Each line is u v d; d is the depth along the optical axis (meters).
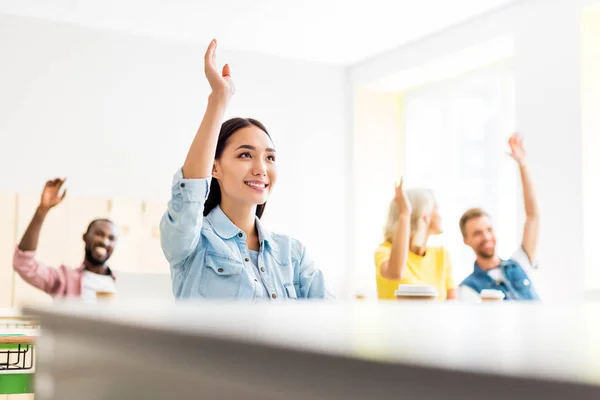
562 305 0.43
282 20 5.61
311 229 6.55
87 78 5.73
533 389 0.13
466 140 6.20
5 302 5.19
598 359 0.15
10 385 2.79
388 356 0.16
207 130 1.13
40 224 5.38
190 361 0.26
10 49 5.50
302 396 0.19
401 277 3.57
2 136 5.43
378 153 6.77
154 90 5.96
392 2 5.23
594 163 4.71
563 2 4.85
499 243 5.80
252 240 1.34
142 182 5.84
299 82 6.59
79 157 5.64
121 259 5.56
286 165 6.50
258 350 0.20
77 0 5.21
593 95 4.75
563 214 4.76
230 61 6.33
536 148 4.98
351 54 6.45
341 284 6.64
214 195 1.33
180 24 5.71
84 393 0.41
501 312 0.33
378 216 6.73
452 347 0.17
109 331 0.35
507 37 5.30
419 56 6.05
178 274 1.26
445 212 6.32
